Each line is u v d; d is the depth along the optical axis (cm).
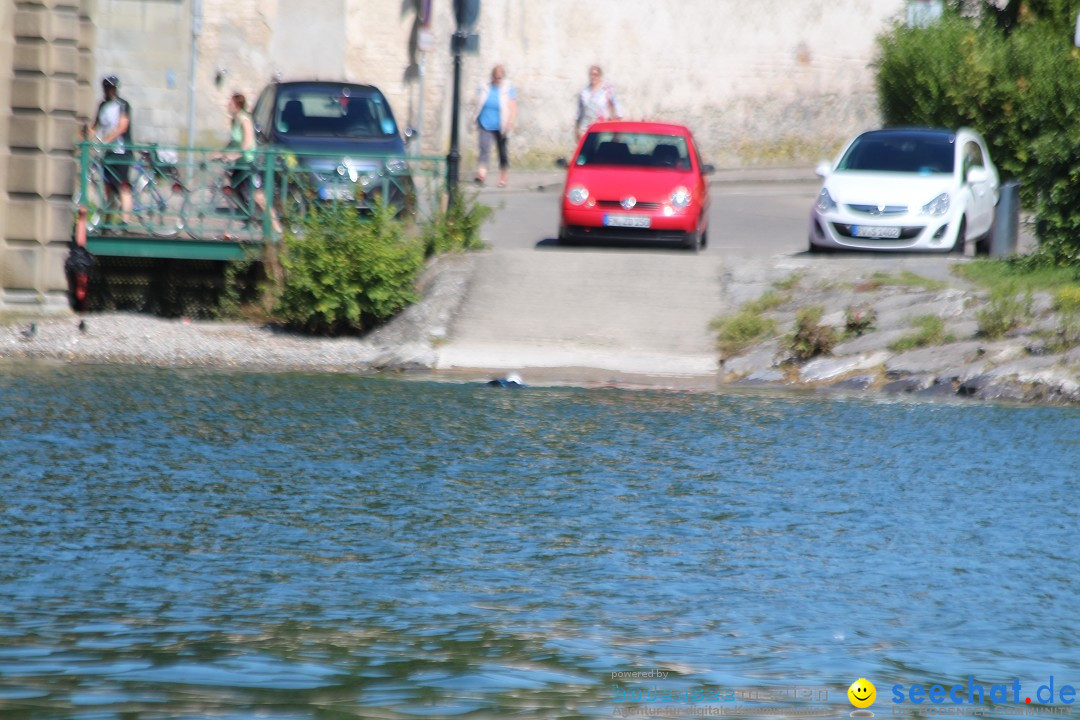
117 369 6588
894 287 7456
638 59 13312
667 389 6538
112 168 7669
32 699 2566
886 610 3281
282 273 7700
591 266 7812
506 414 5747
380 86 12912
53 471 4512
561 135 13275
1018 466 4900
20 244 7494
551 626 3102
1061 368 6431
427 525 3978
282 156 7781
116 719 2470
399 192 8144
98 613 3119
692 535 3931
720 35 13438
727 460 4944
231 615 3128
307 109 8688
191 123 12269
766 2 13475
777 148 13612
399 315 7438
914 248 8312
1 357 6781
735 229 10112
